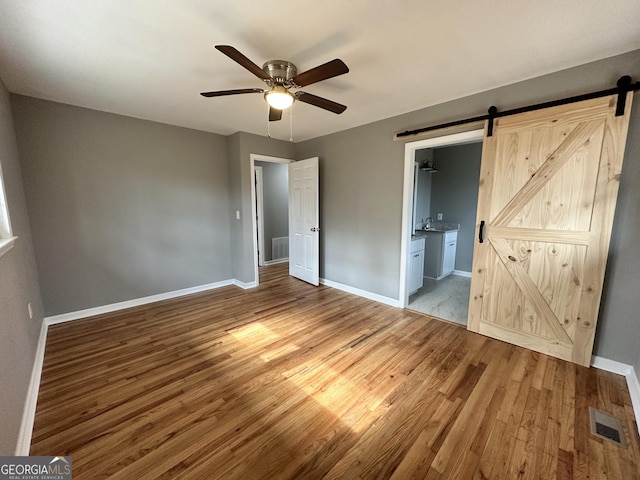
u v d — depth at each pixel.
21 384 1.56
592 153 1.99
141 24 1.57
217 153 4.06
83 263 3.04
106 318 3.06
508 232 2.41
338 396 1.82
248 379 1.99
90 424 1.58
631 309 1.97
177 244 3.76
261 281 4.57
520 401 1.76
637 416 1.58
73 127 2.88
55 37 1.68
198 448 1.43
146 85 2.38
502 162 2.39
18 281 1.86
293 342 2.53
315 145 4.22
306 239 4.38
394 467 1.33
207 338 2.61
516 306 2.43
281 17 1.52
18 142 2.58
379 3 1.42
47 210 2.78
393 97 2.66
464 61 2.00
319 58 1.94
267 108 2.94
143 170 3.39
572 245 2.12
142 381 1.96
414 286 3.88
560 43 1.78
